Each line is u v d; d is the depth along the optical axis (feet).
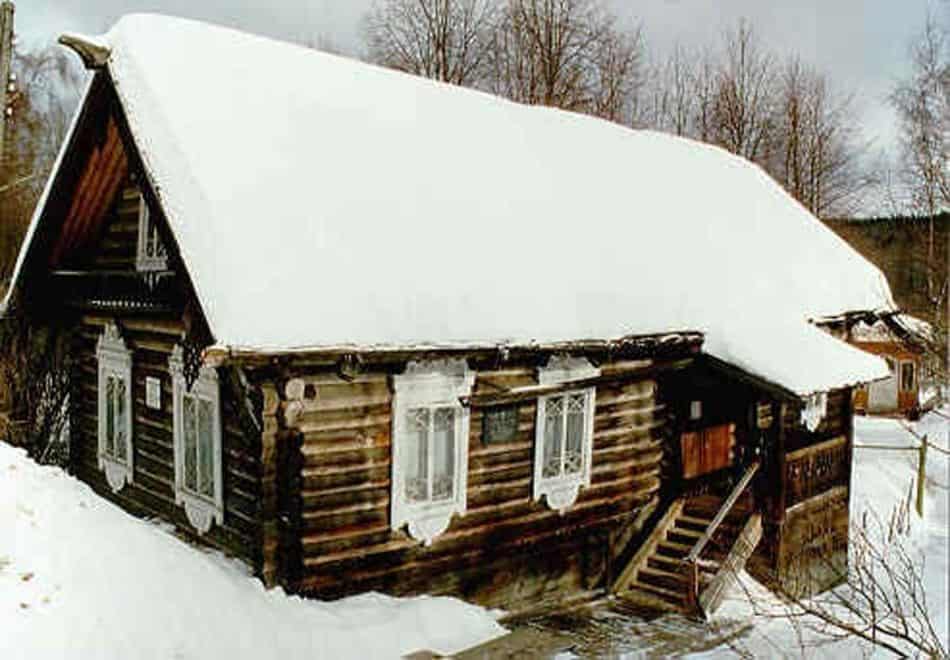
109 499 40.40
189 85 31.45
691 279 43.45
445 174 36.83
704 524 41.65
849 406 49.24
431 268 31.65
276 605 27.35
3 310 41.32
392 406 30.73
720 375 41.45
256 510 29.45
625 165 51.13
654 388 41.11
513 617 35.06
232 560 30.78
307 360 26.76
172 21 34.22
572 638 33.12
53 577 21.59
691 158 60.95
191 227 27.32
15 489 24.86
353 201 31.76
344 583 30.07
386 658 27.35
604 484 38.99
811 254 57.77
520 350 32.40
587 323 35.42
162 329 35.45
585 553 38.75
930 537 53.31
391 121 37.86
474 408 33.47
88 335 41.88
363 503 30.25
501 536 34.68
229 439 31.53
